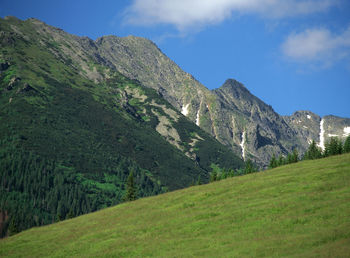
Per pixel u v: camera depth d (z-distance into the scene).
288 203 54.78
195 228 54.31
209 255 41.78
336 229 40.56
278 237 42.91
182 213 64.94
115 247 53.34
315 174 68.69
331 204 50.19
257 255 38.28
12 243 68.50
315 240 38.75
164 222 60.97
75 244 59.50
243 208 58.34
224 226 52.00
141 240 54.31
